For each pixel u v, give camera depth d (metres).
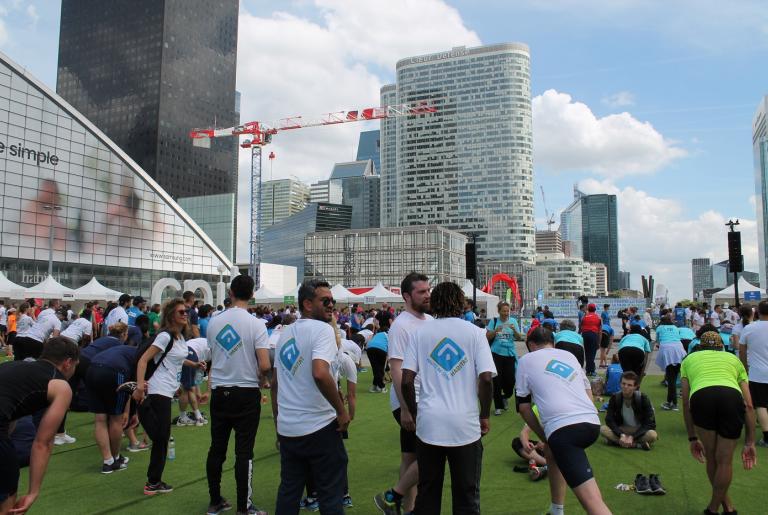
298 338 4.06
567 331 9.61
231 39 155.50
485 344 3.91
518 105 157.25
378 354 13.01
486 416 3.90
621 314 22.23
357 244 91.44
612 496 5.58
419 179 162.25
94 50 142.88
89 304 16.03
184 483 6.08
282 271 102.44
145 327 8.70
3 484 3.62
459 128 160.12
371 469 6.63
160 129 135.25
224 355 5.05
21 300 34.75
